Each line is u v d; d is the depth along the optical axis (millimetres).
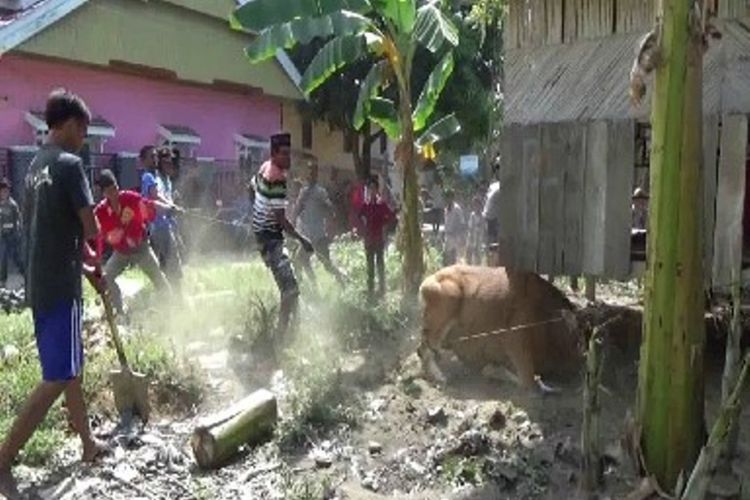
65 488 4695
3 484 4539
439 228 18281
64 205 4574
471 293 6414
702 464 3916
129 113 18609
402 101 9711
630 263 6121
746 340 5949
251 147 22219
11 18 15305
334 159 26844
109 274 7984
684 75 4281
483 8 8891
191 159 19109
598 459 4578
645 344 4496
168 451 5156
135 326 7609
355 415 5660
